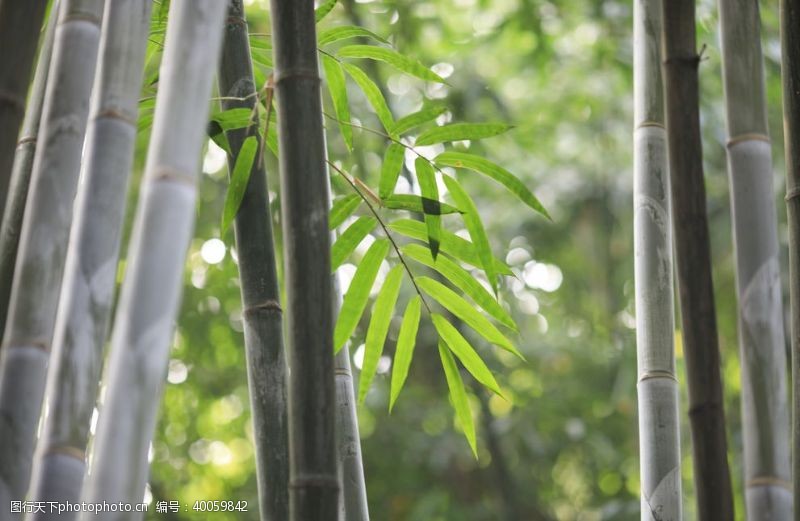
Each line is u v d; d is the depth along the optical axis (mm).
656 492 2602
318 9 3029
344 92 3148
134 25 2213
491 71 7641
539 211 2863
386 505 7469
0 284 2541
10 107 2113
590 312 8500
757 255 2295
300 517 2053
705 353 2129
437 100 6449
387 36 6438
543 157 7938
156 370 1823
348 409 2842
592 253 8250
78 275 2092
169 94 1936
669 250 2787
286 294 2188
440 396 7555
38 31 2178
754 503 2164
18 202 2625
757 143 2355
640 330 2746
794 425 2268
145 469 1803
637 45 2955
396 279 3051
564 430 7812
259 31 5727
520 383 8281
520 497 7785
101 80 2178
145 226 1868
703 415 2104
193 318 6664
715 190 6762
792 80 2430
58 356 2068
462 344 3096
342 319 2877
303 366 2121
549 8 6758
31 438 2129
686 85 2244
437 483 7723
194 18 1984
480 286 3023
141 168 5840
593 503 8344
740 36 2430
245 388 7230
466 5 7250
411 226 3047
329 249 2209
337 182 3186
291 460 2105
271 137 3096
